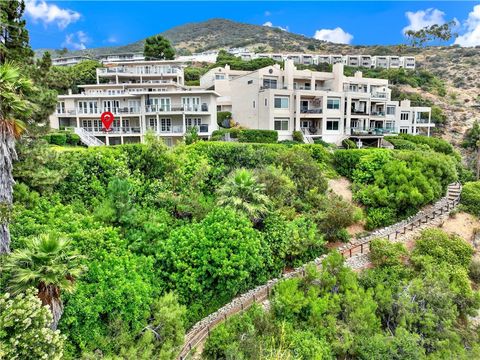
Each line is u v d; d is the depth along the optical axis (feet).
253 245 37.91
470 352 35.53
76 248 30.89
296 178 58.18
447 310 37.68
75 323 27.50
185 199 46.60
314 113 115.75
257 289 41.45
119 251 34.42
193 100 110.83
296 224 47.37
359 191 62.13
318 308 35.19
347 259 47.37
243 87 125.59
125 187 42.22
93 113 116.57
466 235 56.70
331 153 78.23
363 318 35.29
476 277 46.78
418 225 57.21
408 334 33.99
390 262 44.73
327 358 31.76
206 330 34.94
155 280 34.96
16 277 22.90
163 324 31.01
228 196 45.34
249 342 30.83
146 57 210.59
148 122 112.06
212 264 36.24
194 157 56.75
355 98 125.08
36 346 20.63
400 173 61.41
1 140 27.81
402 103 155.02
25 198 36.47
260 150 61.67
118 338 28.66
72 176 43.80
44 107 43.06
